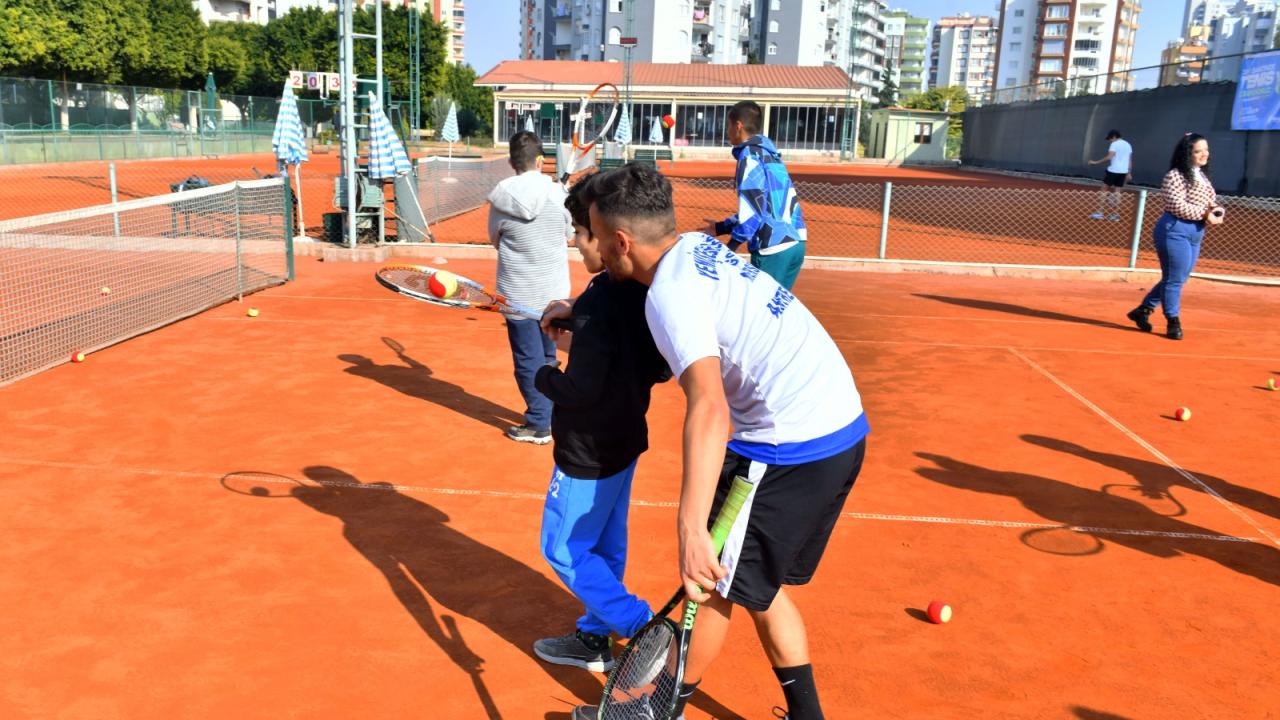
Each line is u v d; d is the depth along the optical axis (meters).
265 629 3.77
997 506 5.26
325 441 6.00
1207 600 4.24
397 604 4.00
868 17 135.00
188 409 6.57
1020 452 6.16
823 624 3.94
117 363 7.78
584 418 3.15
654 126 54.78
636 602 3.34
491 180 23.19
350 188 13.61
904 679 3.55
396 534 4.68
